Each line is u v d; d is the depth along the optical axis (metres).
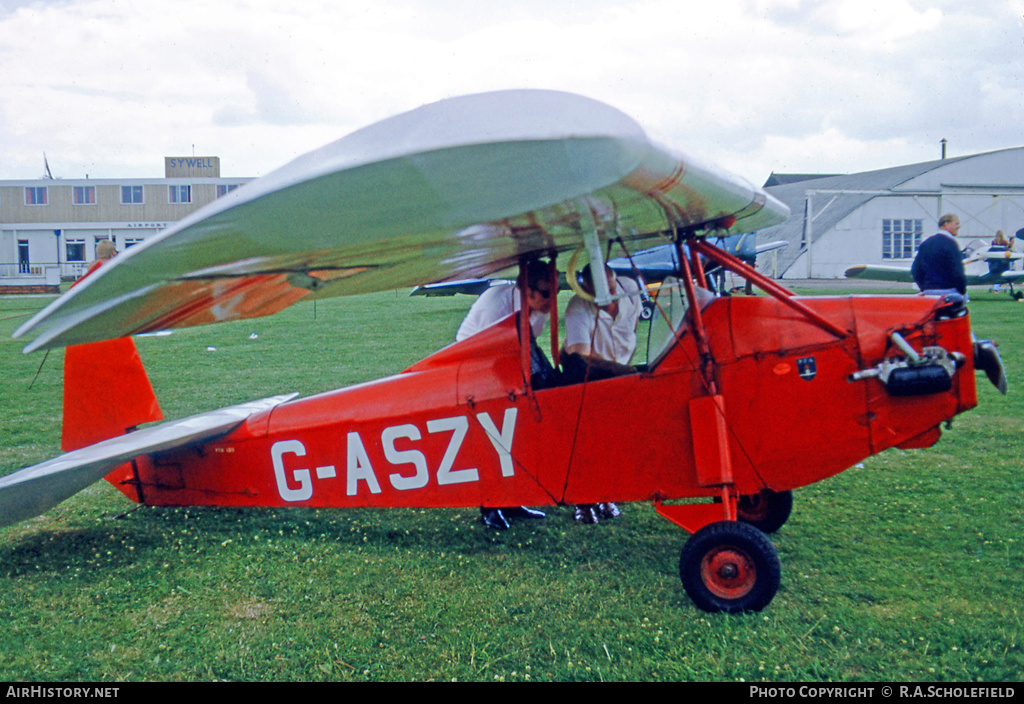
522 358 3.81
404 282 3.71
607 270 3.92
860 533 4.29
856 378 3.53
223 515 4.86
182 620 3.45
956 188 38.34
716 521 3.52
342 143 2.02
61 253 55.91
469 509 4.95
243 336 14.73
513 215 2.37
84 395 4.67
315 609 3.54
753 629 3.21
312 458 4.26
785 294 3.67
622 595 3.62
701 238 3.75
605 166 2.04
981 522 4.39
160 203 55.62
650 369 3.74
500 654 3.10
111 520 4.79
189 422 4.49
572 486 3.86
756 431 3.65
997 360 3.53
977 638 3.07
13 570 4.02
